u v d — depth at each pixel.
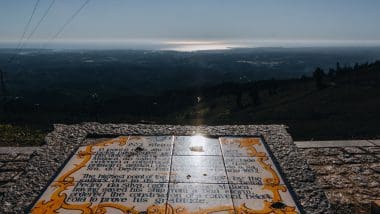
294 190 4.40
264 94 33.41
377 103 18.31
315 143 7.48
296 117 17.95
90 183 4.58
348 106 18.70
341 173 5.89
